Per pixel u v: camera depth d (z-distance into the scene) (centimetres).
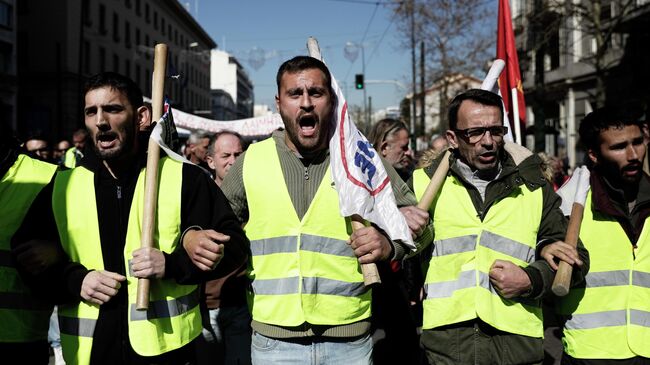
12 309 241
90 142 241
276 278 245
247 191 253
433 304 262
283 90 245
